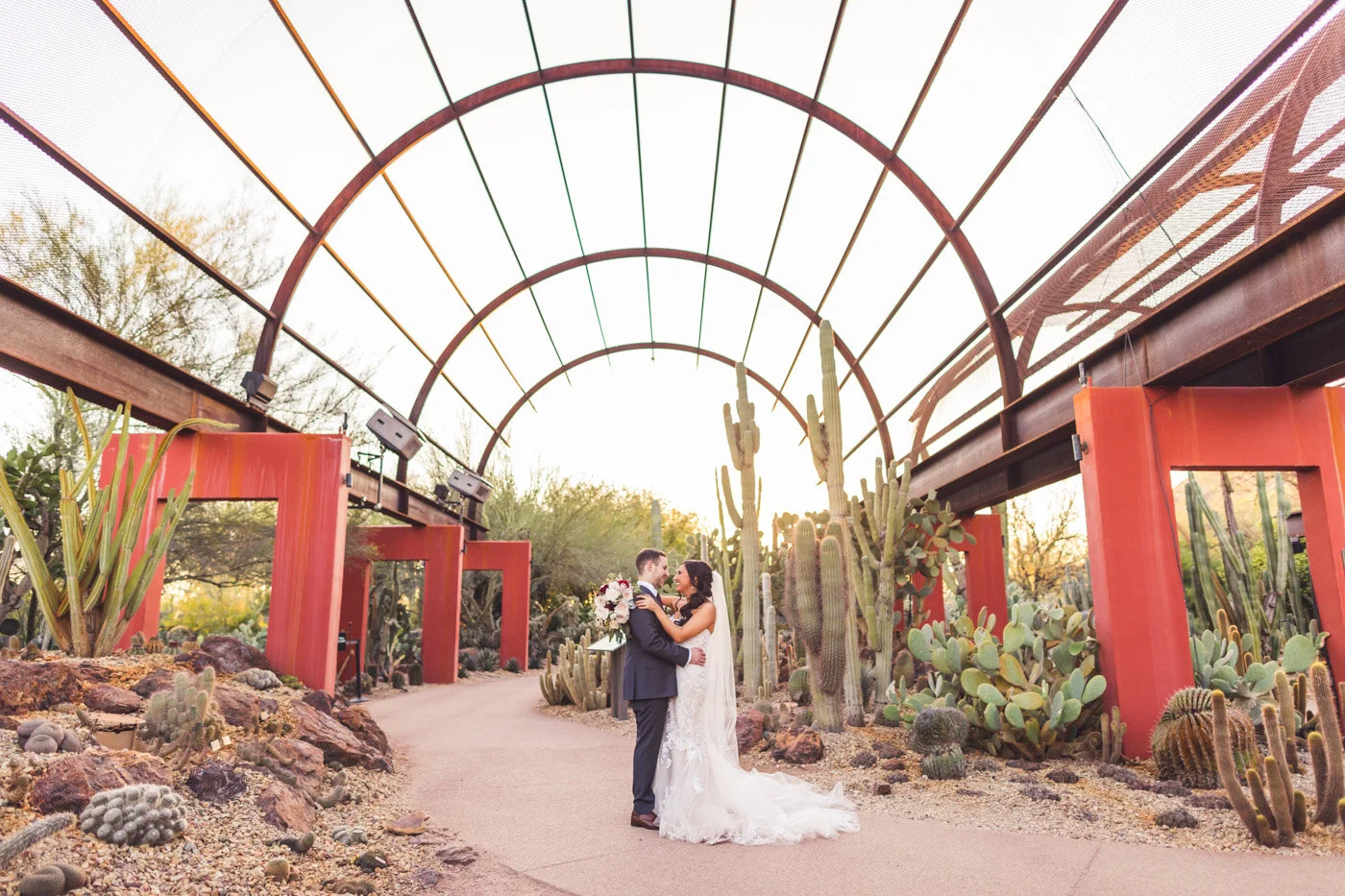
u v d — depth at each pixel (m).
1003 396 9.73
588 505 23.95
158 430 10.73
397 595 16.27
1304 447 6.18
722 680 4.54
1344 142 4.96
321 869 3.25
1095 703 6.02
